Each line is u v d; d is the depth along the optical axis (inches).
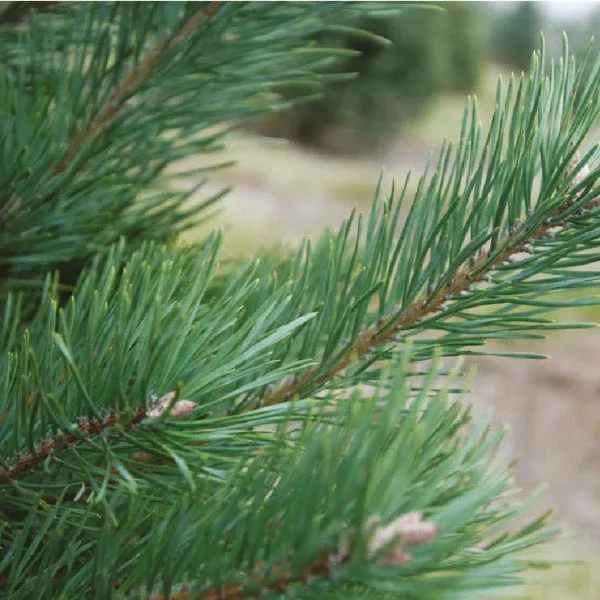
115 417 16.1
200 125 27.8
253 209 179.3
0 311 24.4
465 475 15.7
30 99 26.6
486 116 271.4
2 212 24.5
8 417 18.1
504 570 12.6
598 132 18.8
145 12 26.8
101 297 18.0
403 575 12.1
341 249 21.0
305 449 14.3
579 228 18.5
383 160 268.4
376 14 27.4
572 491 98.3
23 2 27.9
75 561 18.5
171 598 14.0
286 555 12.8
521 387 114.4
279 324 20.1
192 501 15.7
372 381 20.0
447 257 19.6
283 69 29.5
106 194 26.6
